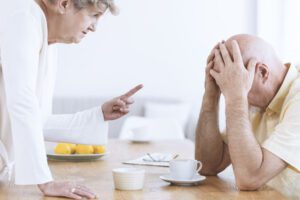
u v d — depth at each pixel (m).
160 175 1.59
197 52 5.20
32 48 1.26
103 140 1.73
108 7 1.40
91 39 5.03
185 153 2.16
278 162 1.37
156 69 5.15
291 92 1.47
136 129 2.57
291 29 4.58
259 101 1.53
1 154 1.40
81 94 5.03
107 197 1.26
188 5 5.18
